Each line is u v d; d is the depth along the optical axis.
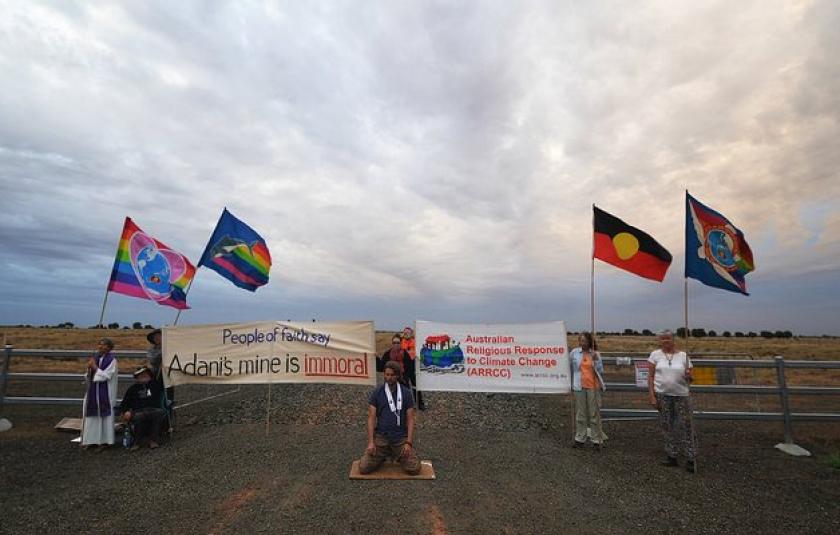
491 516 5.27
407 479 6.51
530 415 11.93
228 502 5.63
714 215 8.26
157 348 9.40
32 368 19.86
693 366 9.45
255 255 11.52
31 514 5.27
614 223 9.12
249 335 9.39
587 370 8.53
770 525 5.15
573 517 5.27
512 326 9.62
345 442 8.57
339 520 5.11
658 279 8.94
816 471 7.19
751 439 9.30
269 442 8.56
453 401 13.95
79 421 9.64
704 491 6.21
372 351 9.24
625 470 7.12
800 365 8.97
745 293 8.30
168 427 8.95
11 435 9.18
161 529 4.88
